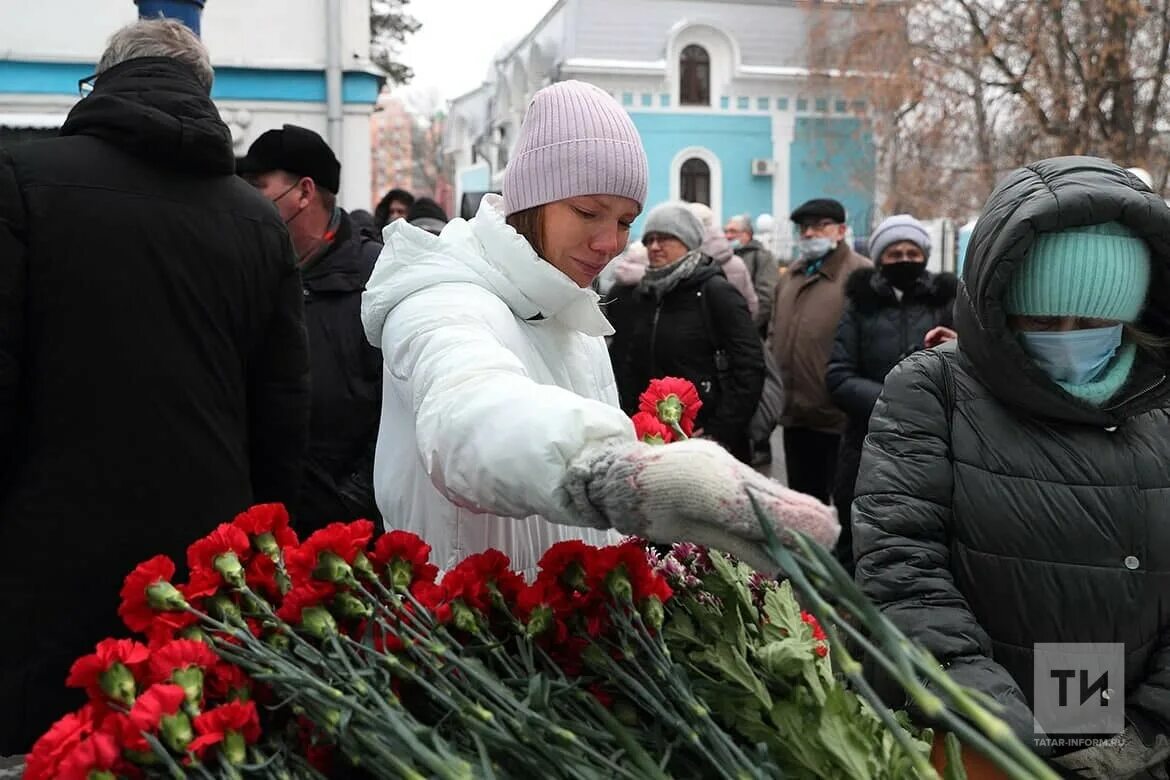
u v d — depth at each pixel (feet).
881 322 14.66
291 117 29.50
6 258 6.28
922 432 6.37
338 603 4.28
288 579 4.46
